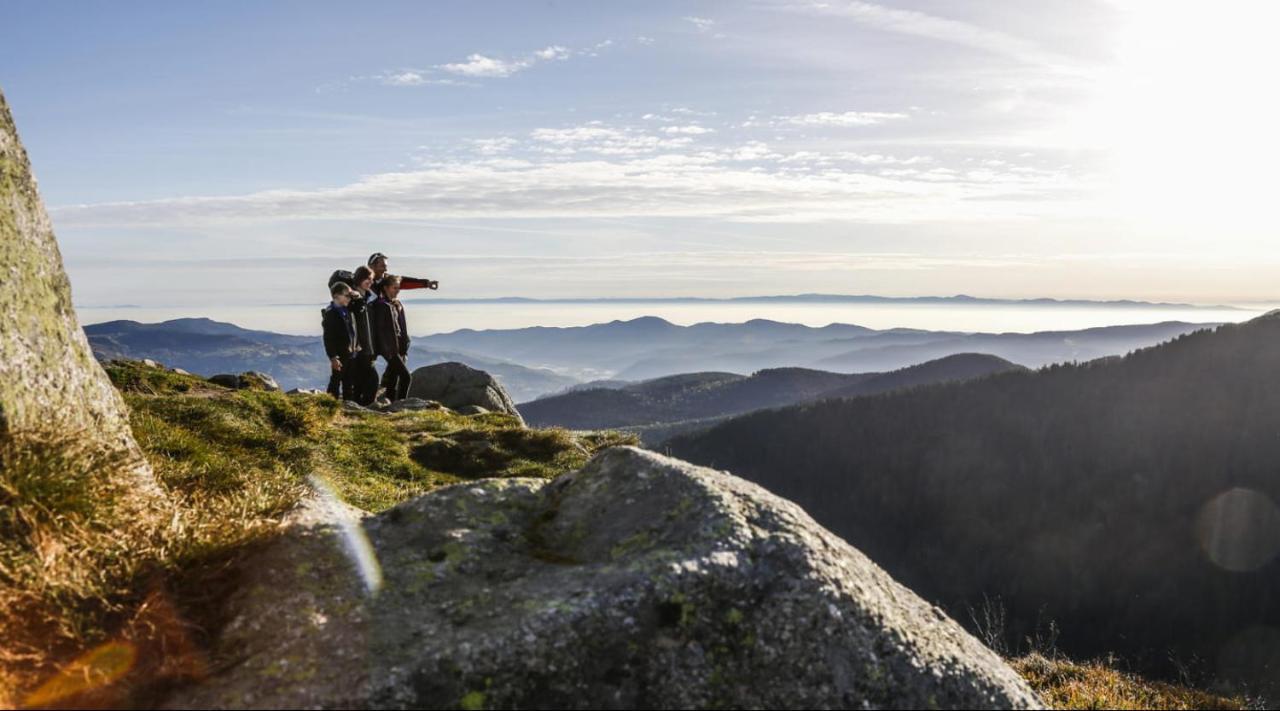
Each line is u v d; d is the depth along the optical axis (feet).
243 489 20.74
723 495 15.80
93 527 16.15
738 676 13.47
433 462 54.08
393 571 15.21
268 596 14.28
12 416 17.52
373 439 53.83
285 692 12.01
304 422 49.80
